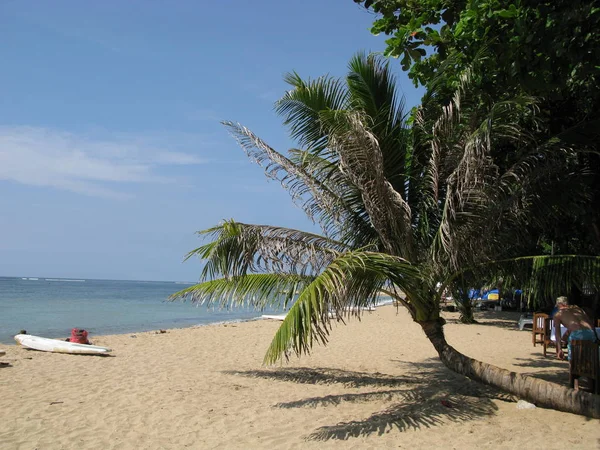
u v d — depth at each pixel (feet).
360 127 21.76
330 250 22.88
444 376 30.66
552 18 17.95
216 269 22.76
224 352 42.06
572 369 21.89
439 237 22.48
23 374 30.25
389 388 27.02
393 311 99.35
